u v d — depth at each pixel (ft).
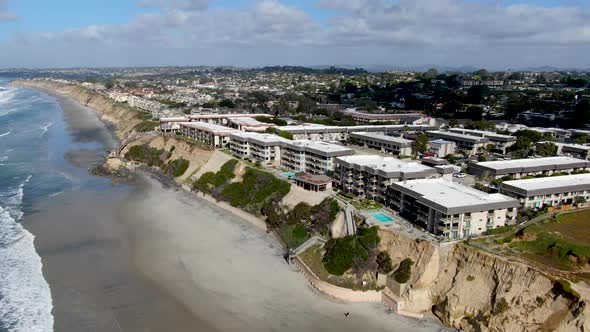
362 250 314.76
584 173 469.16
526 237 296.10
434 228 316.19
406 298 284.41
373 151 647.56
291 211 414.41
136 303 285.84
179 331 258.57
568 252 266.98
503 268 264.31
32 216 431.84
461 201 320.91
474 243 296.92
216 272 331.16
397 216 358.84
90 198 495.41
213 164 578.25
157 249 367.45
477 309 262.88
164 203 486.38
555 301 238.27
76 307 278.67
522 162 503.20
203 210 467.52
